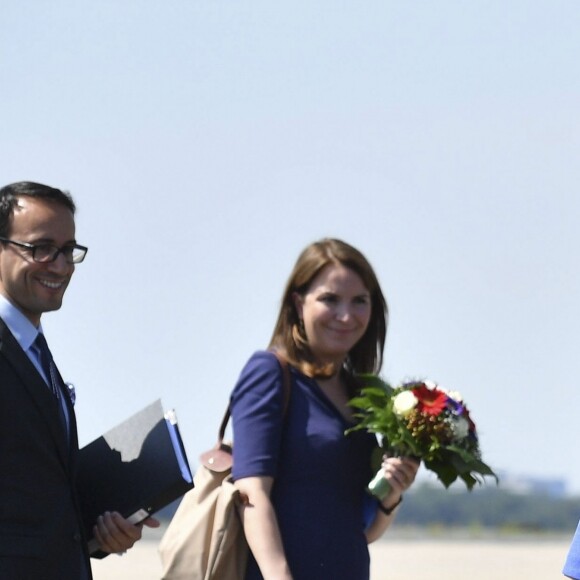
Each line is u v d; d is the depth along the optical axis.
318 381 17.50
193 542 16.98
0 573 15.48
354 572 17.02
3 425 15.66
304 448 17.08
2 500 15.62
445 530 166.12
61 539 15.86
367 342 18.03
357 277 17.48
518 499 175.00
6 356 15.83
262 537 16.61
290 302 17.64
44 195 16.38
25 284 16.23
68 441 16.30
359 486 17.41
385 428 17.28
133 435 16.97
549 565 83.44
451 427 17.31
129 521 16.53
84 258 16.59
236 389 17.33
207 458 17.42
